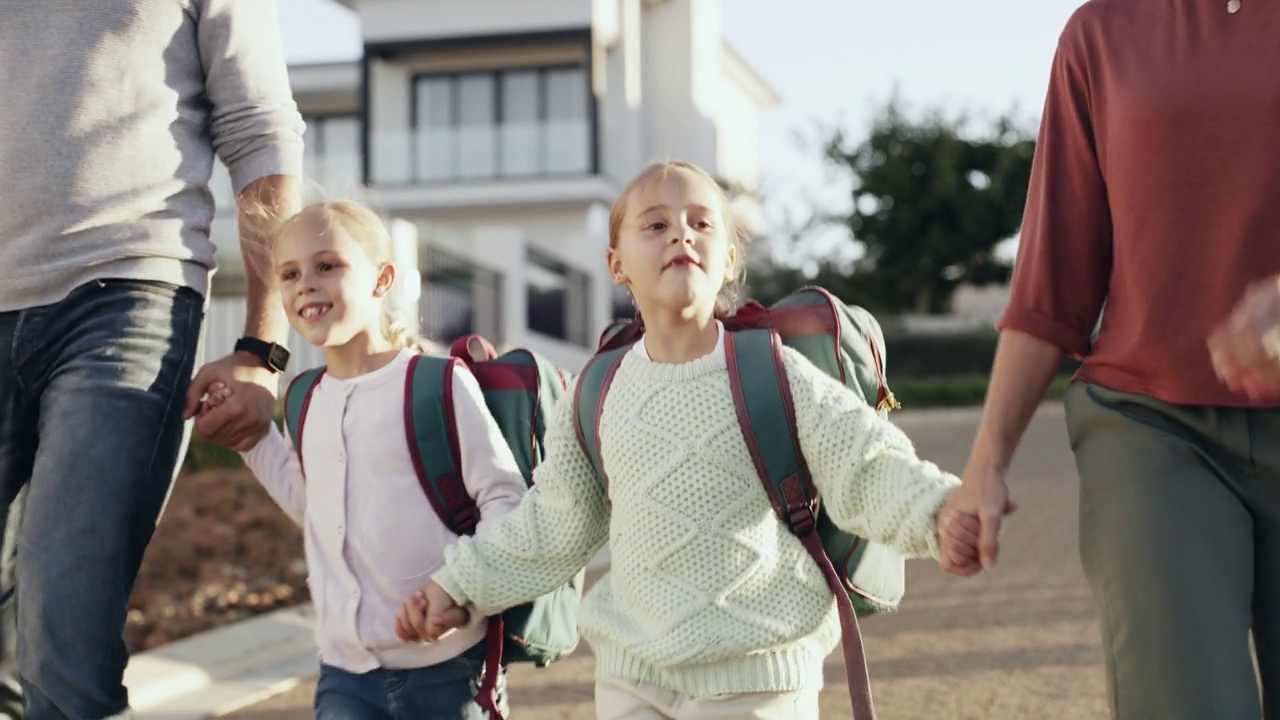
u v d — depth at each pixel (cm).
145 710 553
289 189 382
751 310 327
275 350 376
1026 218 291
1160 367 265
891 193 2886
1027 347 283
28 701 338
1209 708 250
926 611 673
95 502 338
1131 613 260
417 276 538
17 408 354
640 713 303
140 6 356
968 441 1537
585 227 2864
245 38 375
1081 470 278
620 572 310
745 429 299
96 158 348
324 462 355
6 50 351
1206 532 258
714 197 317
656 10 3212
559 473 324
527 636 348
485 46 2819
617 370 317
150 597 743
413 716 345
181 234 359
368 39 2838
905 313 2984
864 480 292
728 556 298
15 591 365
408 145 2877
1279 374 257
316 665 632
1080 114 281
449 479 347
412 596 330
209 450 1193
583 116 2841
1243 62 261
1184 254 264
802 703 304
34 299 345
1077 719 488
